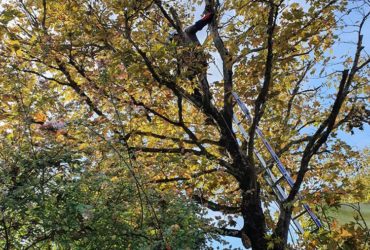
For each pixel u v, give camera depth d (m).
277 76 8.34
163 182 8.30
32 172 5.54
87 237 5.48
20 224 5.42
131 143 8.26
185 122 9.70
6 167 5.37
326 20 7.82
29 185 5.16
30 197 5.23
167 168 8.52
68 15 7.98
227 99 8.91
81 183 5.46
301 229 7.61
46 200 5.31
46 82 6.76
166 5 8.65
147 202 5.86
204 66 7.94
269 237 7.30
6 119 6.63
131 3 7.11
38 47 7.80
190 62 7.60
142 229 5.68
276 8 6.89
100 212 5.48
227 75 8.80
